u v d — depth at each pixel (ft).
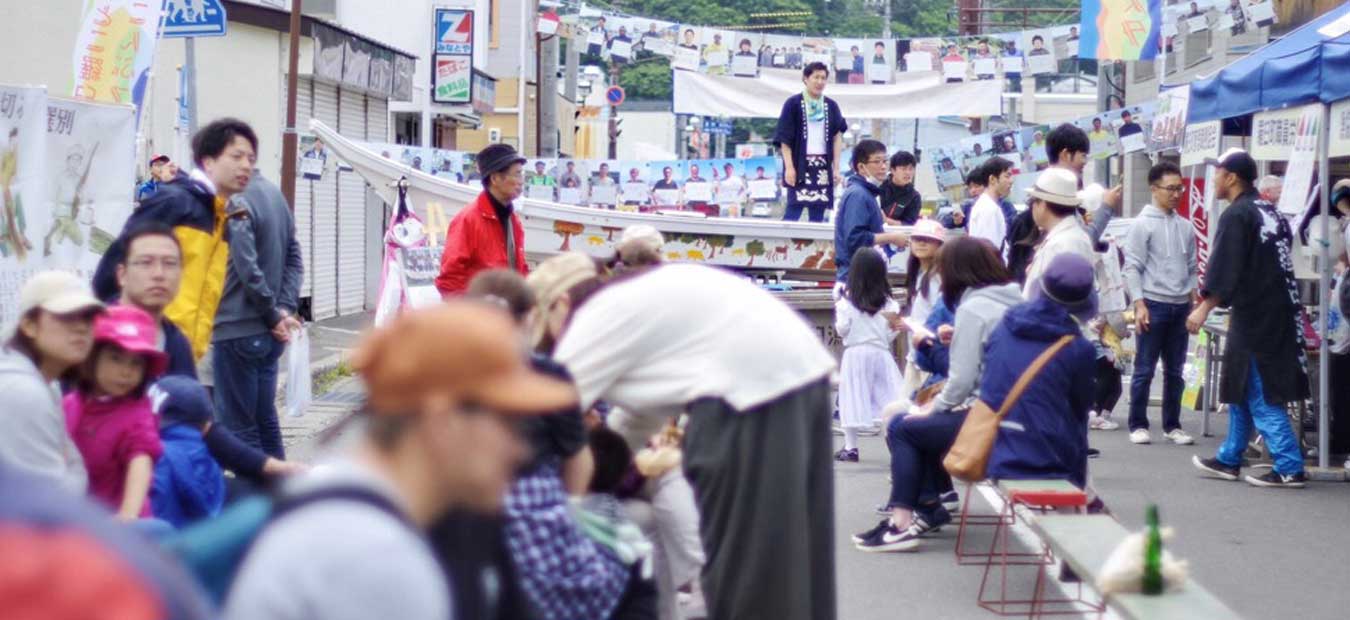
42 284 19.61
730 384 18.35
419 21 107.96
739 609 18.70
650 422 19.26
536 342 19.53
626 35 75.41
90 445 20.48
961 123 159.12
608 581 16.37
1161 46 68.95
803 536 18.66
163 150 72.02
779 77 76.69
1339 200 43.01
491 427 9.70
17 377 18.56
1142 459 42.39
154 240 23.49
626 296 18.53
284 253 32.50
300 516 9.04
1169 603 19.49
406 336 9.77
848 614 26.71
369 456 9.75
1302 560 30.53
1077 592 28.19
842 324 42.45
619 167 65.72
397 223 54.29
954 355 29.12
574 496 16.72
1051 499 25.55
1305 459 41.34
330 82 86.84
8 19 56.70
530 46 146.41
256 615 8.73
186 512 22.12
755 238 59.77
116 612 6.40
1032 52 76.33
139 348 20.33
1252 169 37.60
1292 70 37.32
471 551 10.91
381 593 8.85
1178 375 45.42
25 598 6.27
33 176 32.35
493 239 34.83
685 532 20.30
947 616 26.61
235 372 31.17
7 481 6.65
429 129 104.88
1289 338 37.70
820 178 59.93
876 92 77.77
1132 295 44.86
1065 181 31.99
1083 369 27.66
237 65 77.30
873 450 44.91
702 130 211.41
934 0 196.54
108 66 42.57
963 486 39.50
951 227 58.59
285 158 62.13
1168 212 44.83
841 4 196.54
